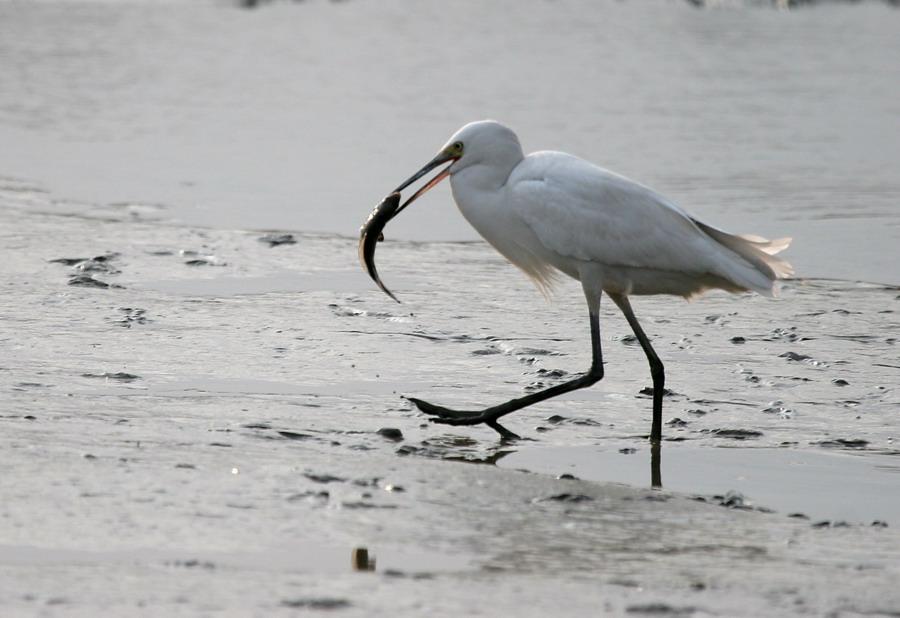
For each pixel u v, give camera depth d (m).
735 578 7.30
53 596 6.54
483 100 28.44
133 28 39.12
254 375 11.41
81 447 9.05
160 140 24.08
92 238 16.88
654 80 31.64
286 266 15.95
